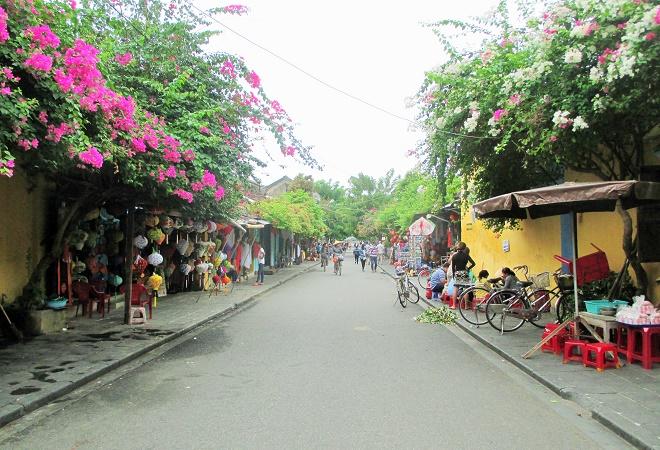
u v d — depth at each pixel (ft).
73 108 22.02
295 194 154.71
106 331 35.47
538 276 38.96
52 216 38.09
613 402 19.44
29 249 35.86
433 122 38.86
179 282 63.31
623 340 26.73
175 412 19.27
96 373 24.50
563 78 25.81
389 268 134.51
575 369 24.62
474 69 34.78
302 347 31.63
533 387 22.68
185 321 40.63
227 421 18.19
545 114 27.40
